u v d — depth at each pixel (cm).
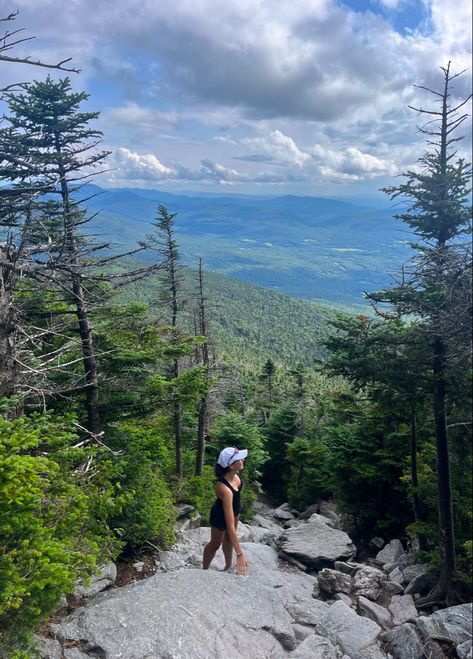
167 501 1459
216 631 606
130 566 1060
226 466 727
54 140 1199
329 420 3869
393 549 1977
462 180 1248
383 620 1059
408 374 1390
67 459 648
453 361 1200
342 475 2372
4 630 477
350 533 2408
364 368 1402
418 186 1278
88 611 629
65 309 1192
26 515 467
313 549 1653
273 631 655
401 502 2230
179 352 1447
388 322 1414
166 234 1945
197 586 681
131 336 1377
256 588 725
